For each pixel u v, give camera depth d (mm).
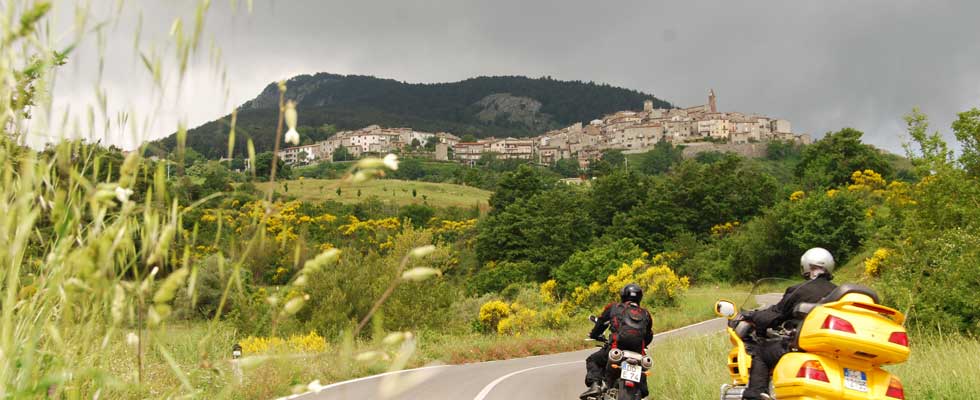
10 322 1371
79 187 1378
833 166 88688
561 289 41250
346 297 21156
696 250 65062
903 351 4727
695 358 10984
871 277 24562
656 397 9578
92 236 1333
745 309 6402
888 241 15094
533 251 64938
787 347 5379
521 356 21547
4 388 1354
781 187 96250
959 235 13516
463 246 78250
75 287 1343
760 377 5508
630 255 42094
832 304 4914
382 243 69562
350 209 104562
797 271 55219
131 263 1379
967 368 7930
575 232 69562
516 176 95188
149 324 1391
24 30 1274
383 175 1354
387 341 1329
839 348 4762
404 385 1311
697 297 40188
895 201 15828
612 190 91438
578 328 28125
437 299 25078
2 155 1325
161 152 1388
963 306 12398
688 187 81062
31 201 1353
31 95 1340
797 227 53969
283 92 1534
